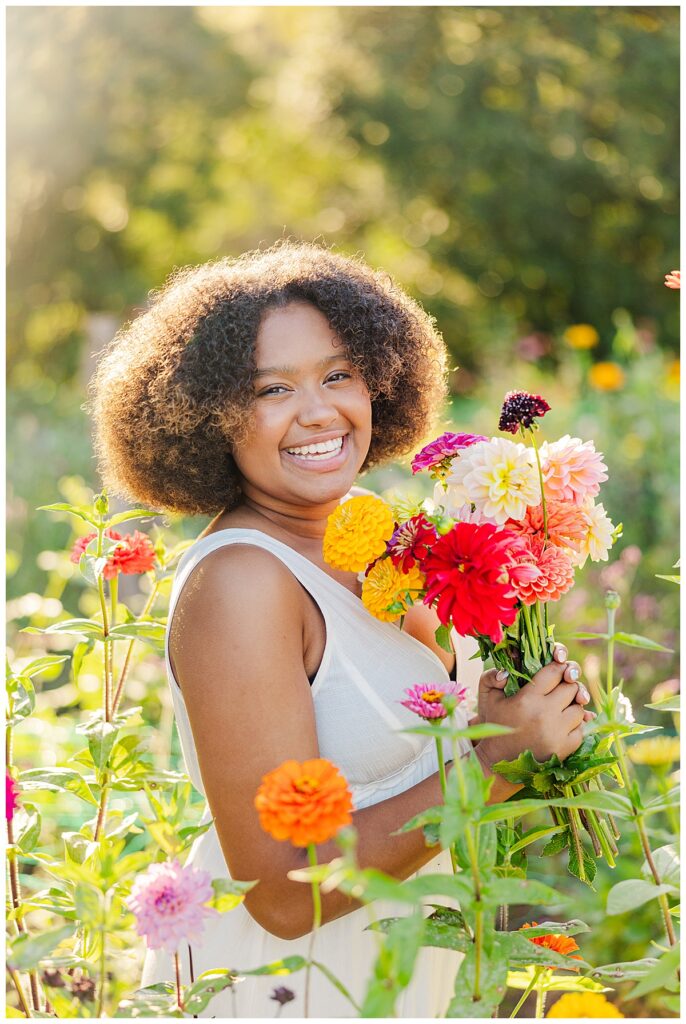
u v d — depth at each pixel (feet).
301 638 5.01
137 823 7.16
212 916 4.15
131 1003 4.56
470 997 4.01
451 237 36.27
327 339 5.44
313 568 5.18
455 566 4.73
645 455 15.29
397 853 4.66
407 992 5.08
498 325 31.17
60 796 8.72
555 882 8.38
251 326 5.35
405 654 5.34
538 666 5.01
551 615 11.82
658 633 11.69
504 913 5.74
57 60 32.65
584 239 35.29
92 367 23.36
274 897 4.61
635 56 34.01
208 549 5.13
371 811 4.73
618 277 35.29
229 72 35.55
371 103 35.32
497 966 4.09
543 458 5.17
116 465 6.15
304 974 4.97
